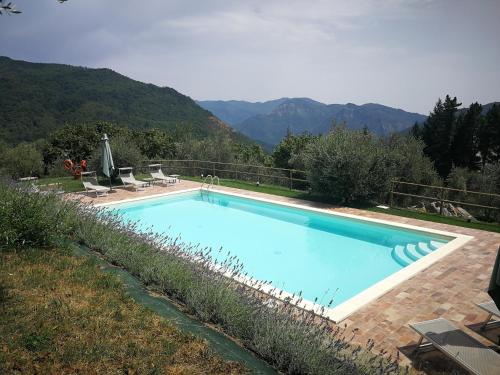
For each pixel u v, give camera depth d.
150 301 4.49
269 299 4.83
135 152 15.73
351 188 11.44
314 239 9.95
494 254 7.45
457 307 5.35
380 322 4.97
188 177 17.41
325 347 3.58
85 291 4.45
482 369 3.44
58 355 3.17
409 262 8.18
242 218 11.85
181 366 3.22
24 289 4.32
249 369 3.31
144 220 11.50
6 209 5.79
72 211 7.30
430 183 18.05
